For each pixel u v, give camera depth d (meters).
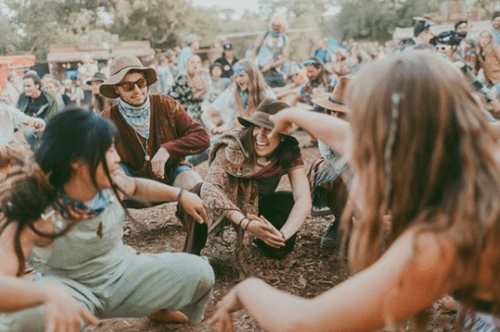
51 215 1.89
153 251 3.63
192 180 3.54
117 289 2.20
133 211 4.50
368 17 28.41
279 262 3.31
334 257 3.37
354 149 1.32
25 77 6.43
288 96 8.95
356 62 12.70
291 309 1.32
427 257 1.20
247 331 2.58
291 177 3.16
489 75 7.96
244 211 3.14
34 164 1.85
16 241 1.79
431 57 1.28
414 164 1.24
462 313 1.48
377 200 1.30
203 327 2.63
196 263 2.29
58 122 1.87
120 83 3.36
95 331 2.62
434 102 1.22
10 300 1.48
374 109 1.26
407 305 1.24
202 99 8.27
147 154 3.54
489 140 1.24
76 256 2.06
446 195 1.23
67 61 14.93
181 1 25.97
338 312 1.24
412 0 27.62
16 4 25.92
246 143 3.05
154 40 25.95
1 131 5.04
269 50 9.42
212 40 26.89
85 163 1.86
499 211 1.18
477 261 1.24
